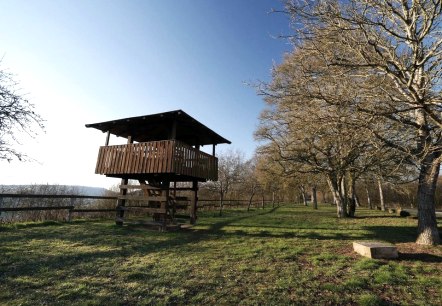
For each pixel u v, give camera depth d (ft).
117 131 45.88
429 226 29.60
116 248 25.96
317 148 51.31
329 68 22.62
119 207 42.04
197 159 42.16
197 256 23.56
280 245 28.35
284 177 67.92
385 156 38.55
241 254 24.43
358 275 18.67
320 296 15.24
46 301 13.99
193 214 44.96
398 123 24.11
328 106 25.07
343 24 21.57
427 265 21.25
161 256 23.43
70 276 17.78
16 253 22.57
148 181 45.16
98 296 14.75
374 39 22.93
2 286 15.78
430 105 21.77
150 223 38.88
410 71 20.61
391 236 35.22
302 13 21.33
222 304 14.11
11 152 36.40
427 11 21.42
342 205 65.36
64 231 34.27
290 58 31.99
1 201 34.01
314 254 24.73
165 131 46.50
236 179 116.16
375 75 23.71
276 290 15.99
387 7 21.50
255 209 96.32
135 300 14.34
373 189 128.16
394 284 17.13
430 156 29.04
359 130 23.91
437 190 128.77
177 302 14.29
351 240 32.19
